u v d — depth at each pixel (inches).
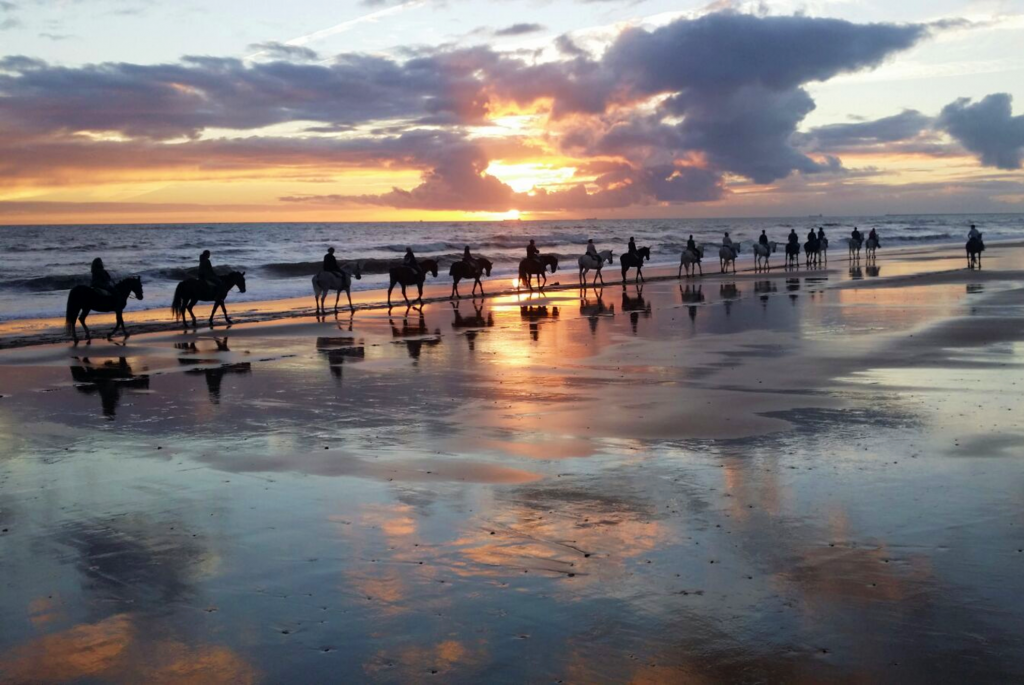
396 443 445.4
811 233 2044.8
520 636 227.6
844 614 234.5
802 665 209.0
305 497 355.3
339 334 947.3
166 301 1439.5
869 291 1318.9
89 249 2910.9
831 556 275.6
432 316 1123.3
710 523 309.9
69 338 952.9
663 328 921.5
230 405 559.8
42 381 671.1
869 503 327.3
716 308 1124.5
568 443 435.2
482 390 591.5
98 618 245.9
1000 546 280.4
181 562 286.7
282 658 219.5
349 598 254.1
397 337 910.4
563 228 6860.2
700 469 380.8
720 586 254.8
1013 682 199.2
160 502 353.7
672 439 437.1
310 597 255.6
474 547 293.0
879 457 392.8
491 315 1119.0
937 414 478.0
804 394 545.0
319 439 458.0
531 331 933.8
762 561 272.8
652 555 280.8
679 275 1749.5
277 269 2027.6
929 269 1828.2
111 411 549.0
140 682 209.9
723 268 1915.6
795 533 297.0
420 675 209.3
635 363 690.8
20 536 316.2
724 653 215.6
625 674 207.2
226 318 1091.9
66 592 264.7
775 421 471.2
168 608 251.1
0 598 261.1
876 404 509.7
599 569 270.5
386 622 237.8
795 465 382.9
